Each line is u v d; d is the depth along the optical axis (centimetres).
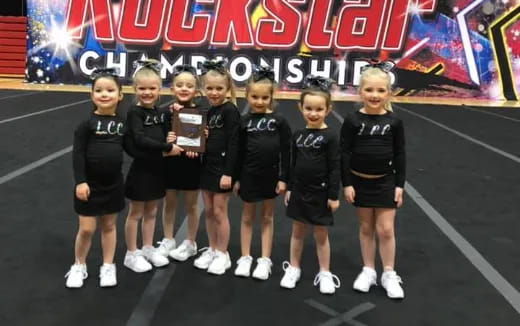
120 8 1458
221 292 291
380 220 297
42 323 251
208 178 318
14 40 1698
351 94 1459
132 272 315
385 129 290
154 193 316
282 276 315
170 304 275
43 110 977
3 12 2064
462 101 1375
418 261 341
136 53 1473
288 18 1445
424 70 1446
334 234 391
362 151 292
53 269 315
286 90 1471
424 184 539
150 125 314
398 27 1434
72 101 1123
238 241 373
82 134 285
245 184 310
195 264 324
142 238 359
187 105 325
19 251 340
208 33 1461
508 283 308
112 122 291
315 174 291
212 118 317
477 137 829
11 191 471
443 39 1430
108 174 289
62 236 369
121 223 399
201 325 253
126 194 319
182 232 384
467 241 378
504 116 1098
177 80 319
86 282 298
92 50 1478
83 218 290
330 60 1454
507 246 369
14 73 1712
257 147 304
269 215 318
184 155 324
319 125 295
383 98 289
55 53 1486
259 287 299
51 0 1462
